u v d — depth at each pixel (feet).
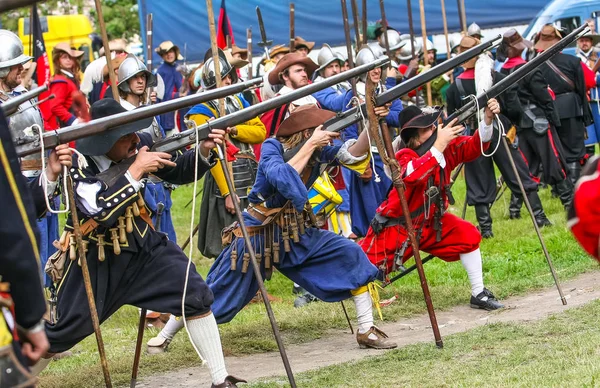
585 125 48.93
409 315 29.94
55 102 37.27
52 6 85.30
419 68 56.70
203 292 21.30
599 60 50.24
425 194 27.76
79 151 19.86
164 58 59.16
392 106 37.60
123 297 21.30
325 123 24.54
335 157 25.16
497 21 69.97
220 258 25.71
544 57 26.68
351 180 35.55
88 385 24.23
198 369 25.21
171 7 69.26
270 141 24.77
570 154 48.57
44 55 41.78
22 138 19.08
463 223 29.30
